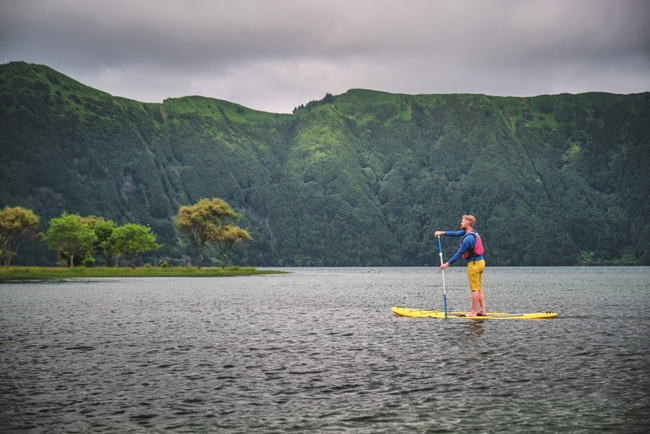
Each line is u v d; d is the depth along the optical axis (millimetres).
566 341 20438
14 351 19219
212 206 147000
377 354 18109
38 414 11914
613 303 40406
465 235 27156
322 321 28031
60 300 44219
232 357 17906
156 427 11109
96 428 11070
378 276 137625
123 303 41156
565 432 10750
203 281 90375
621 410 12023
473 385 14055
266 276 126688
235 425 11211
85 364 16922
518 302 41812
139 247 135250
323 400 12852
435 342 20344
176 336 22812
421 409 12141
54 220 133375
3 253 144625
